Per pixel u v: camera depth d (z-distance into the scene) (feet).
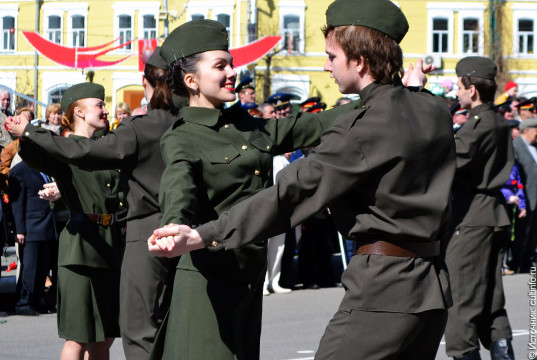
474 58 20.59
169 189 11.82
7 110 40.88
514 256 40.98
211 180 12.77
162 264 16.29
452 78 139.64
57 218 30.66
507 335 20.21
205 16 131.64
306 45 136.87
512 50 140.56
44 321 29.37
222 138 13.07
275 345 25.32
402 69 11.68
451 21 139.85
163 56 13.64
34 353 24.39
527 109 43.55
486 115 20.27
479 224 20.03
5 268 37.47
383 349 11.08
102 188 18.03
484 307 20.35
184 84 13.39
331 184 10.85
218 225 10.92
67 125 19.49
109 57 131.34
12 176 29.91
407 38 139.85
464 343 19.69
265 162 13.26
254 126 13.66
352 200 11.26
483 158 20.11
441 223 11.16
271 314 30.55
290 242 36.22
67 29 134.10
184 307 12.61
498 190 20.39
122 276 16.48
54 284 32.24
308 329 27.76
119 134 15.96
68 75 130.93
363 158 10.82
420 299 11.04
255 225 10.93
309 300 33.50
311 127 14.08
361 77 11.50
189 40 13.26
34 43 72.59
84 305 17.88
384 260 11.05
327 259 37.14
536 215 40.86
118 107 39.37
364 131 10.82
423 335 11.41
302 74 136.77
